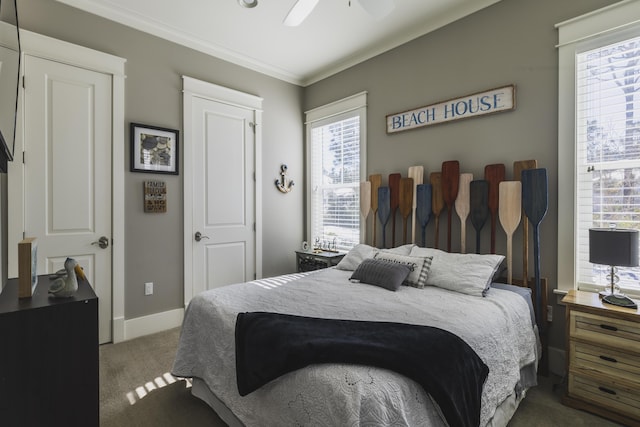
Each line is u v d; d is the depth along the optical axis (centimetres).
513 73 235
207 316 176
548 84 220
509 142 238
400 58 307
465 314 160
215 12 267
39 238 236
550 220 220
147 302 288
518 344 172
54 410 126
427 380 108
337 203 376
